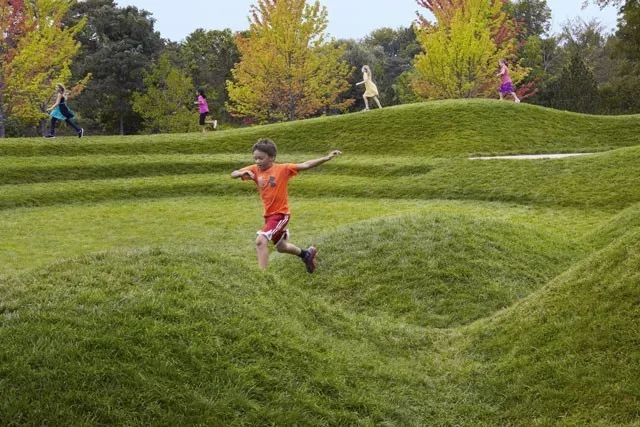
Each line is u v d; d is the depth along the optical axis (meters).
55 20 34.97
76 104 50.53
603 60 65.62
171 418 3.75
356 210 16.48
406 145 23.02
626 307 5.09
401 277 8.53
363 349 5.55
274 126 26.09
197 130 46.38
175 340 4.35
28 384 3.77
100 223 15.60
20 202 17.50
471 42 34.38
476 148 22.08
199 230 14.85
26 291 4.87
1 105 34.81
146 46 53.03
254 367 4.30
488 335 5.90
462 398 4.93
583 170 17.58
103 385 3.86
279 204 7.14
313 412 4.16
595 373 4.64
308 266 7.63
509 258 9.17
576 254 10.16
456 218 10.48
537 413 4.53
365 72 26.73
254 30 38.94
